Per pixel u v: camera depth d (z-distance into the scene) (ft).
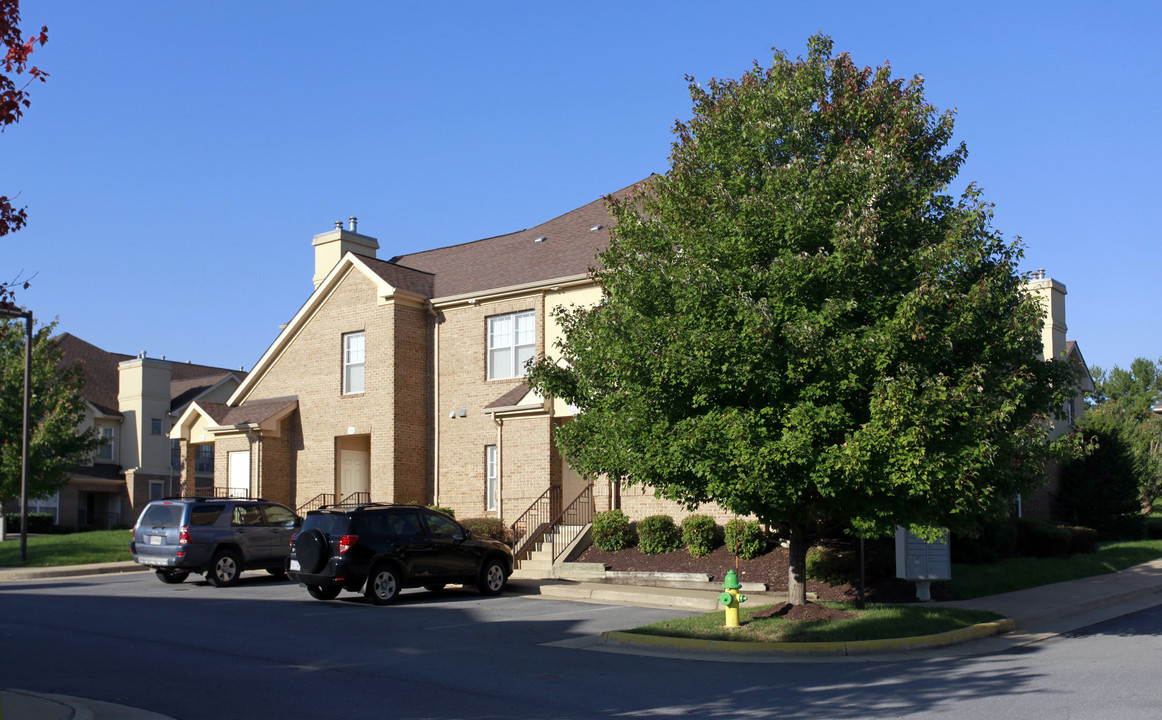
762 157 47.65
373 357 94.89
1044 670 37.58
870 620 47.65
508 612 57.16
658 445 46.14
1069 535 77.41
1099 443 95.40
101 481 154.51
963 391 42.14
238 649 43.21
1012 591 63.05
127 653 41.73
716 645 44.16
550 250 96.27
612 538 76.43
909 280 45.06
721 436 43.29
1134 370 183.83
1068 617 54.70
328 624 51.67
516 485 84.89
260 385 106.11
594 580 71.82
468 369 92.73
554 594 65.67
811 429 41.91
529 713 30.96
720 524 74.38
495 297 91.35
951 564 67.15
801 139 47.42
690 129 51.21
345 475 99.45
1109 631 49.01
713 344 42.73
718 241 45.62
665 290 46.62
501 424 86.58
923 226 46.55
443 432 93.76
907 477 41.14
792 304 43.73
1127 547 84.89
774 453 41.68
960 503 43.32
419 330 96.02
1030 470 46.65
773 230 44.50
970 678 36.32
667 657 42.91
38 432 112.57
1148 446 110.32
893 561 62.34
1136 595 62.95
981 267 46.96
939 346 43.32
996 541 70.03
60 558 87.40
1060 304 93.45
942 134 50.31
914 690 34.22
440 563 62.75
